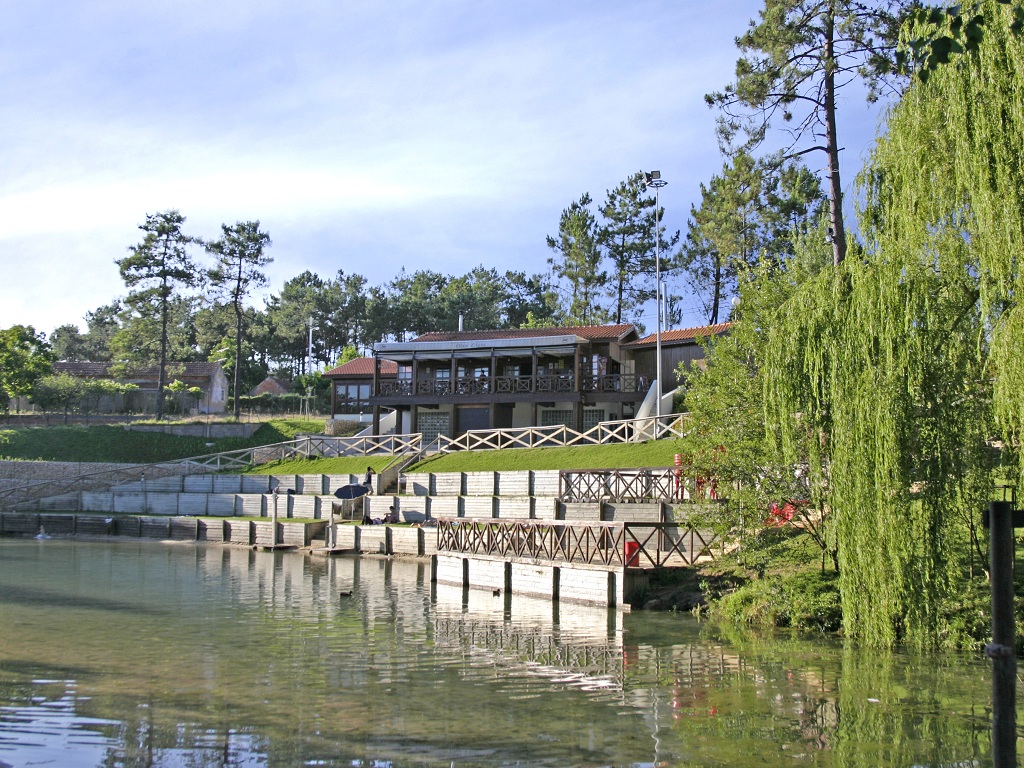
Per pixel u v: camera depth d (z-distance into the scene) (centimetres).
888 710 1210
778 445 1789
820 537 1983
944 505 1400
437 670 1459
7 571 2936
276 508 3862
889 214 1497
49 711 1194
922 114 1430
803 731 1128
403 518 3806
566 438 4066
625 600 2116
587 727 1144
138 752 1033
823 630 1784
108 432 5753
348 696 1285
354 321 9925
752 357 2081
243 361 9231
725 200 4822
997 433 1411
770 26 2600
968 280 1405
